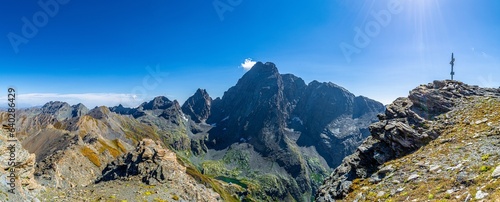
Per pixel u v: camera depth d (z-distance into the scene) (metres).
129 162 93.12
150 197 69.75
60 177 106.44
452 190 29.42
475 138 40.16
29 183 47.81
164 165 88.62
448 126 48.25
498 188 24.11
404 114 55.91
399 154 47.91
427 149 44.16
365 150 53.09
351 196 43.88
